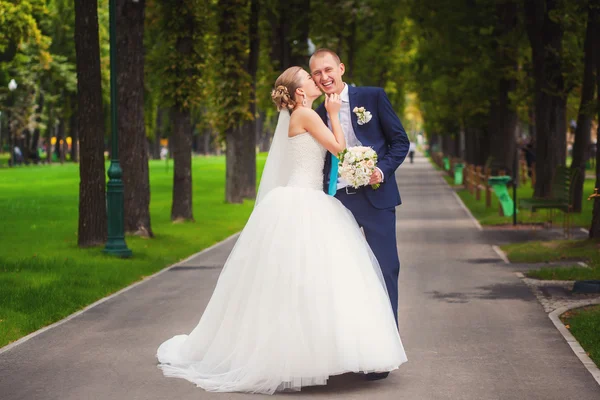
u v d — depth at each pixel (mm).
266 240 8578
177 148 30266
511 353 9859
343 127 8922
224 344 8633
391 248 8922
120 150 24219
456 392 8180
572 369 9094
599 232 20312
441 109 57625
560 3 26219
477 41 40875
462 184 55812
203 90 30125
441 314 12430
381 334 8305
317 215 8633
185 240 24281
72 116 100500
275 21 43156
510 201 30500
